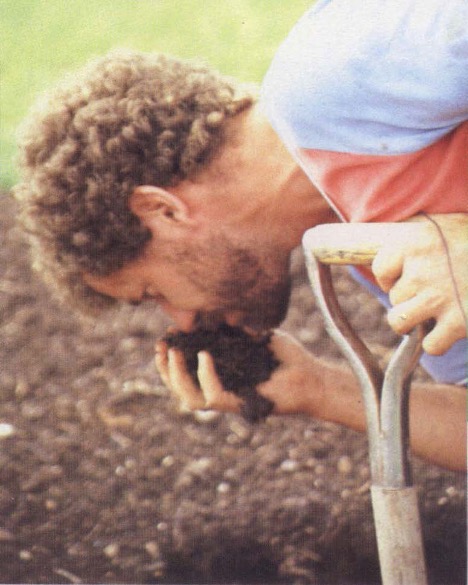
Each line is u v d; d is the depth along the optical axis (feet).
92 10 24.16
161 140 8.77
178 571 10.46
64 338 14.30
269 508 11.15
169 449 12.17
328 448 11.98
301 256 15.49
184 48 22.50
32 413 12.90
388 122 8.07
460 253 7.52
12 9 24.27
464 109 8.00
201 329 9.73
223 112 8.96
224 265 8.99
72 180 8.81
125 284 9.20
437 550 10.43
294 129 8.36
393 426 7.61
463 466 9.82
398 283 7.57
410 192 8.18
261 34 22.94
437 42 7.89
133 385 13.26
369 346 13.69
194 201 8.88
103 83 9.00
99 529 11.04
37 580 10.38
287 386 9.67
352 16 8.34
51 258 9.18
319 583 10.22
